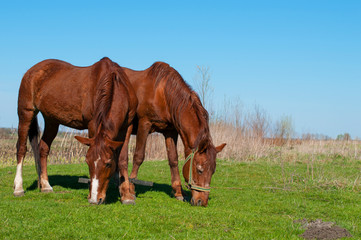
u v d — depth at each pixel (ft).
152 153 40.06
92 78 18.30
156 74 19.58
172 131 20.21
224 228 13.30
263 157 39.45
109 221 13.42
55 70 20.72
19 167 20.15
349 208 17.53
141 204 17.15
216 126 41.09
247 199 19.65
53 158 40.06
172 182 19.94
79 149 42.16
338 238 12.26
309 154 41.06
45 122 21.71
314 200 19.85
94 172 14.71
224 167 32.42
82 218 13.70
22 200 17.85
